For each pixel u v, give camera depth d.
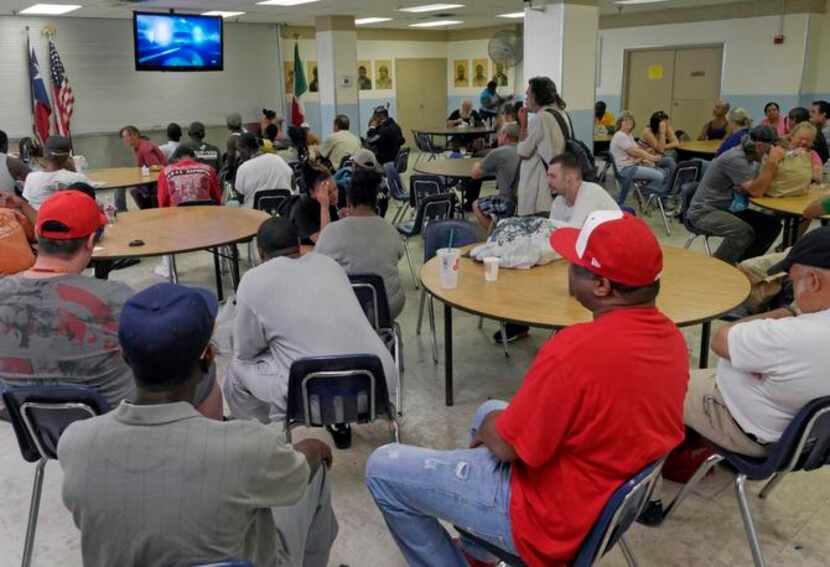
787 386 1.72
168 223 4.07
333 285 2.33
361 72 13.73
